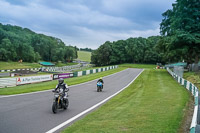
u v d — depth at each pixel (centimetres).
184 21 3619
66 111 882
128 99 1248
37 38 13788
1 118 708
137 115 773
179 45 3747
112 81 2784
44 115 785
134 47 10250
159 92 1582
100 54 10894
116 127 610
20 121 680
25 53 10719
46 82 2538
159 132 560
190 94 1466
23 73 4300
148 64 10062
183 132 570
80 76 3681
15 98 1184
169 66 6147
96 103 1116
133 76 3712
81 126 622
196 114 565
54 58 13350
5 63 8750
